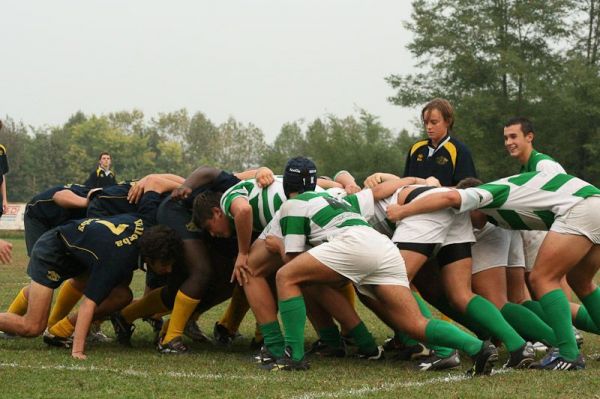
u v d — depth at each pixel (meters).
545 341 14.17
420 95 88.25
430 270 15.23
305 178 13.84
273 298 14.17
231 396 10.91
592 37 86.62
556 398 10.84
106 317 16.62
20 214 74.69
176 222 15.04
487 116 82.31
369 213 14.38
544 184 13.69
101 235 14.41
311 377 12.48
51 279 14.84
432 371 13.20
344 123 123.06
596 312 14.52
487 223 14.55
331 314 14.65
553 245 13.48
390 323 14.76
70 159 195.25
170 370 13.02
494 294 14.41
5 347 15.31
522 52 84.56
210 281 14.98
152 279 16.92
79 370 12.78
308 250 13.34
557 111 83.62
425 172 17.55
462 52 84.12
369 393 11.13
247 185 14.74
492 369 12.98
